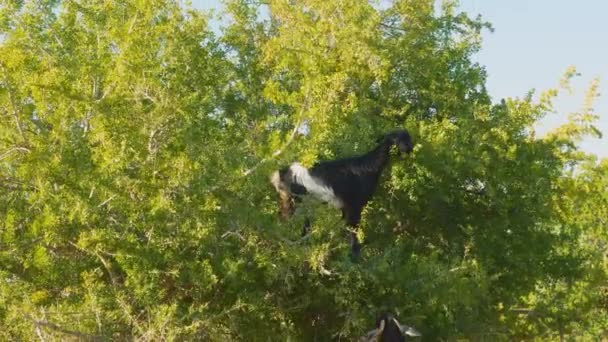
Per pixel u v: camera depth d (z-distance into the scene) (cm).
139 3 1184
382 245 1554
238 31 1616
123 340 1096
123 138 1084
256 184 1114
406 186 1549
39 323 973
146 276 1103
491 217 1694
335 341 1414
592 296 2033
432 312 1430
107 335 1045
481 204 1692
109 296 1098
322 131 1162
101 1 1462
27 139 1109
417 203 1605
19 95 1130
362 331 1334
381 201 1591
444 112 1669
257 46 1597
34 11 1452
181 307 1184
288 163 1170
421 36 1623
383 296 1364
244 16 1620
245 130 1449
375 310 1334
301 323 1416
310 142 1130
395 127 1544
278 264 1183
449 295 1367
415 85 1659
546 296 1953
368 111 1506
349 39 1405
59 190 1099
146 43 1164
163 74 1268
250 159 1159
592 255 2094
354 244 1248
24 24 1392
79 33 1405
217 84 1481
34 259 1051
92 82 1203
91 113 1144
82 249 1080
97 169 1067
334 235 1221
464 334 1571
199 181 1092
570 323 2055
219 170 1118
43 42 1401
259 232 1159
